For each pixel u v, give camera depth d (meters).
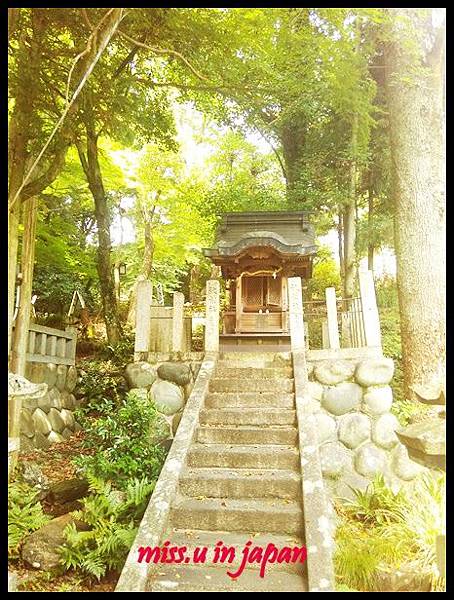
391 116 8.10
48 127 6.63
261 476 4.08
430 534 3.65
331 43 7.08
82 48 5.82
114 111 7.26
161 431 5.38
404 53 7.78
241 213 9.58
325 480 4.91
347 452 5.07
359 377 5.27
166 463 4.20
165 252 16.92
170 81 9.67
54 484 4.79
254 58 7.23
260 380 5.41
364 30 8.33
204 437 4.71
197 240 16.38
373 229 11.48
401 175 7.80
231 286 9.08
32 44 5.48
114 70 7.74
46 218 11.22
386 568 3.32
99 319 12.99
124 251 17.36
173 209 15.43
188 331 8.00
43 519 3.97
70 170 10.95
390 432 5.03
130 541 3.48
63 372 7.26
